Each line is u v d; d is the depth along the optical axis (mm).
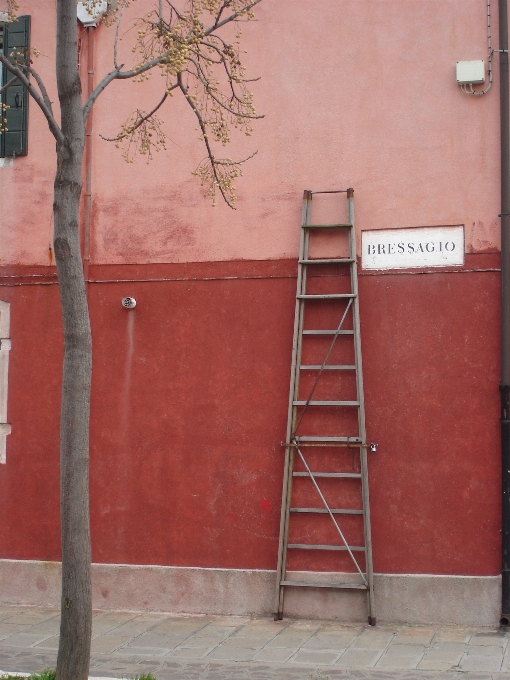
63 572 5500
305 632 7668
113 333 8852
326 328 8305
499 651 6941
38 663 6820
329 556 8094
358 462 8102
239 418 8469
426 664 6633
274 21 8672
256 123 8648
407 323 8109
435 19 8258
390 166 8273
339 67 8484
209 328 8625
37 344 9086
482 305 7949
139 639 7527
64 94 5684
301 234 8359
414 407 8023
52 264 9117
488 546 7773
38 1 9297
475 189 8047
